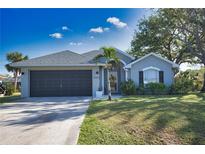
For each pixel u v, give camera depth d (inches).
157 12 1133.1
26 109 524.4
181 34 1123.3
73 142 278.4
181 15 943.7
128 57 960.3
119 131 314.5
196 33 960.3
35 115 440.5
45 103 640.4
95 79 858.1
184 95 797.9
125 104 526.9
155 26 1166.3
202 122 352.5
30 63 844.0
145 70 895.1
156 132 312.2
